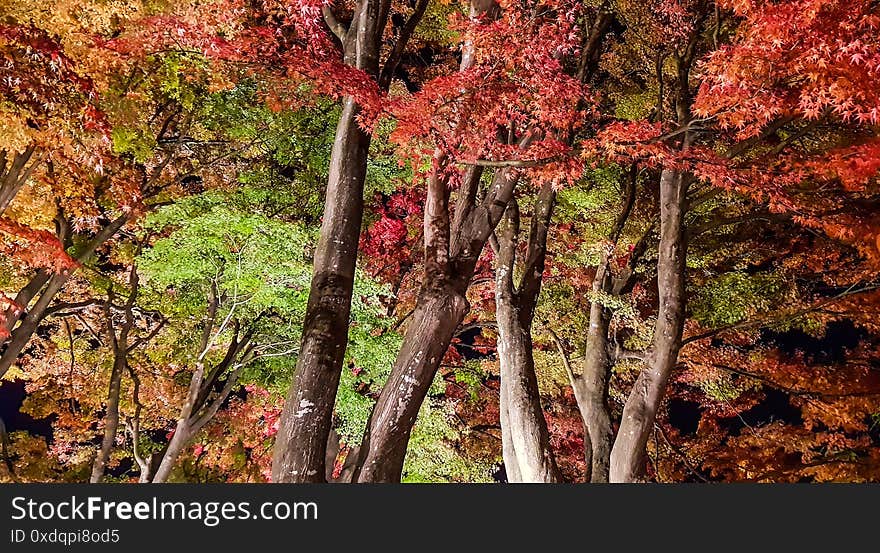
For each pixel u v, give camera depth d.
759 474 19.08
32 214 12.73
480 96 9.15
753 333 17.81
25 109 9.76
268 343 13.46
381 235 16.00
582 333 16.78
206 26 9.92
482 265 17.80
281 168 15.48
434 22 16.17
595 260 14.55
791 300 16.81
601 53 16.02
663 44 14.53
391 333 12.53
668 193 12.65
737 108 9.80
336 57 9.69
